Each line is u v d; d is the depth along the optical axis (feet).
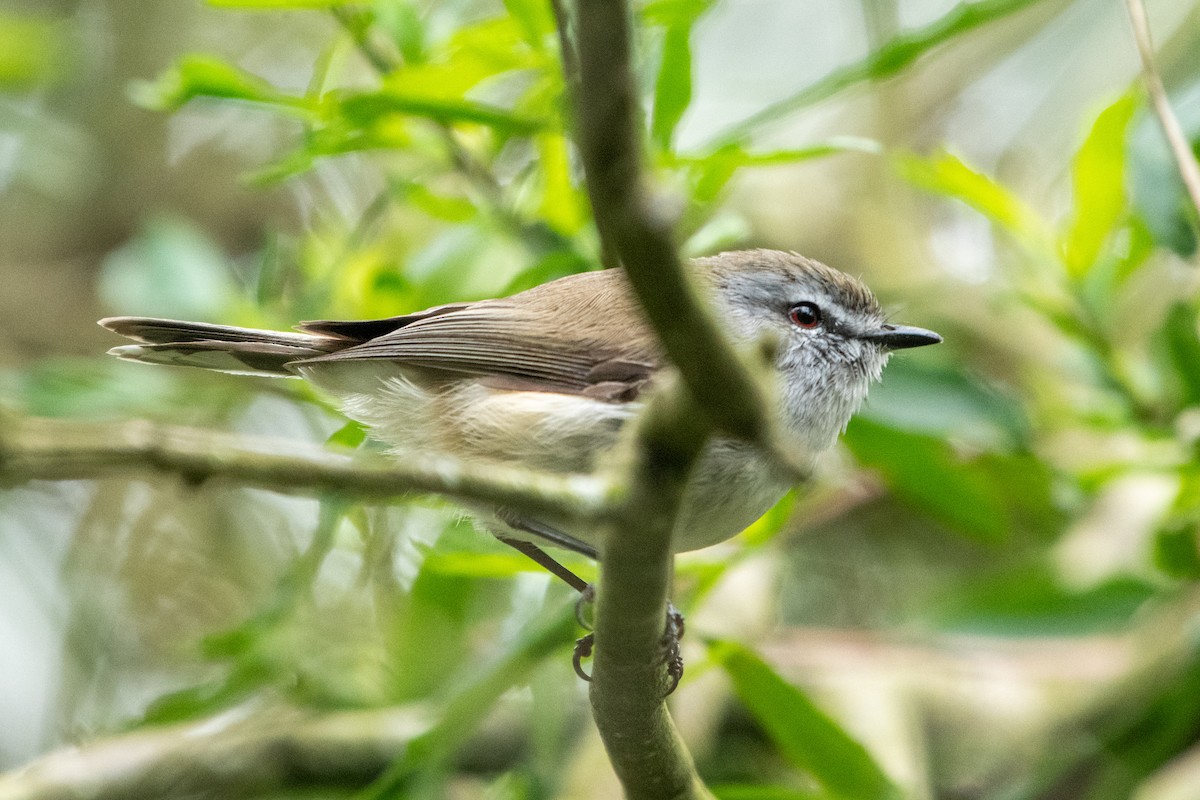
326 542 34.19
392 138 32.65
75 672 43.83
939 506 36.78
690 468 17.40
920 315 43.96
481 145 33.63
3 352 49.93
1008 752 38.19
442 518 35.29
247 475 15.53
